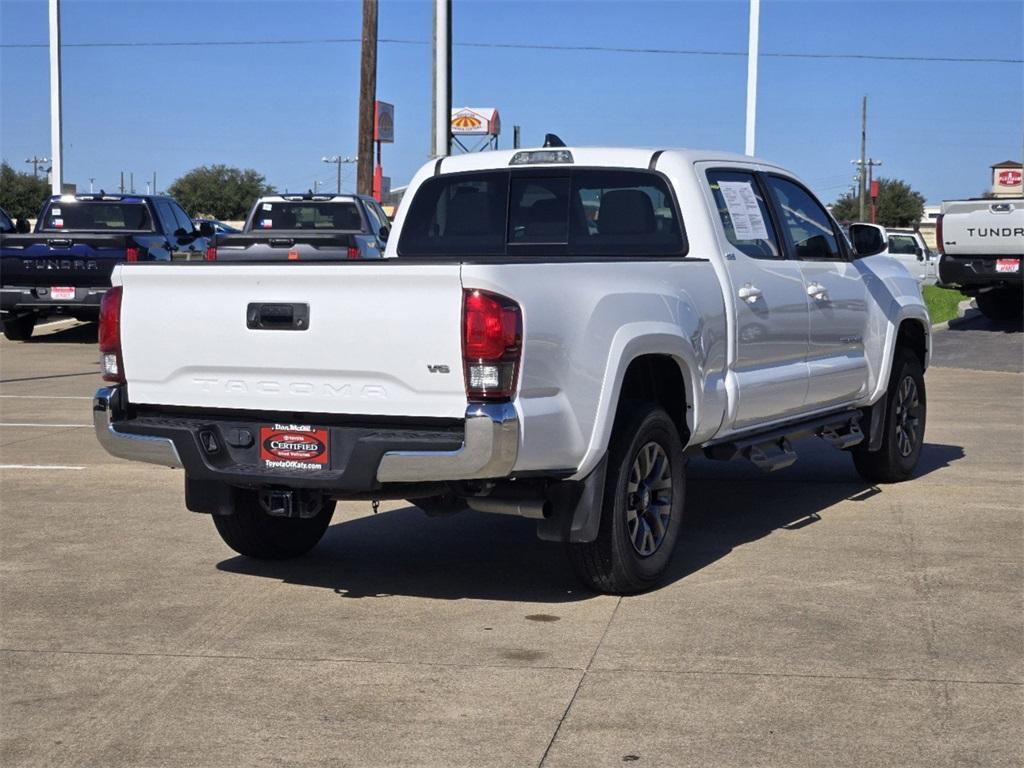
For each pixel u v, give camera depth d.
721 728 4.73
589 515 6.07
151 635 5.91
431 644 5.75
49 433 11.80
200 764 4.48
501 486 6.04
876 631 5.85
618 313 6.16
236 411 6.18
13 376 16.62
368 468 5.70
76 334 22.88
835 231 8.66
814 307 8.06
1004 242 21.42
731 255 7.32
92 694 5.16
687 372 6.71
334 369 5.83
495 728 4.76
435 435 5.64
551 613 6.21
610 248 7.56
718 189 7.50
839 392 8.45
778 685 5.17
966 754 4.49
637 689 5.14
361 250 17.72
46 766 4.48
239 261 6.12
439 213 8.16
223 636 5.89
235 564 7.20
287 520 7.20
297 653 5.64
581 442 5.93
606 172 7.59
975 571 6.88
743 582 6.70
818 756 4.48
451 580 6.86
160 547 7.57
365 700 5.06
